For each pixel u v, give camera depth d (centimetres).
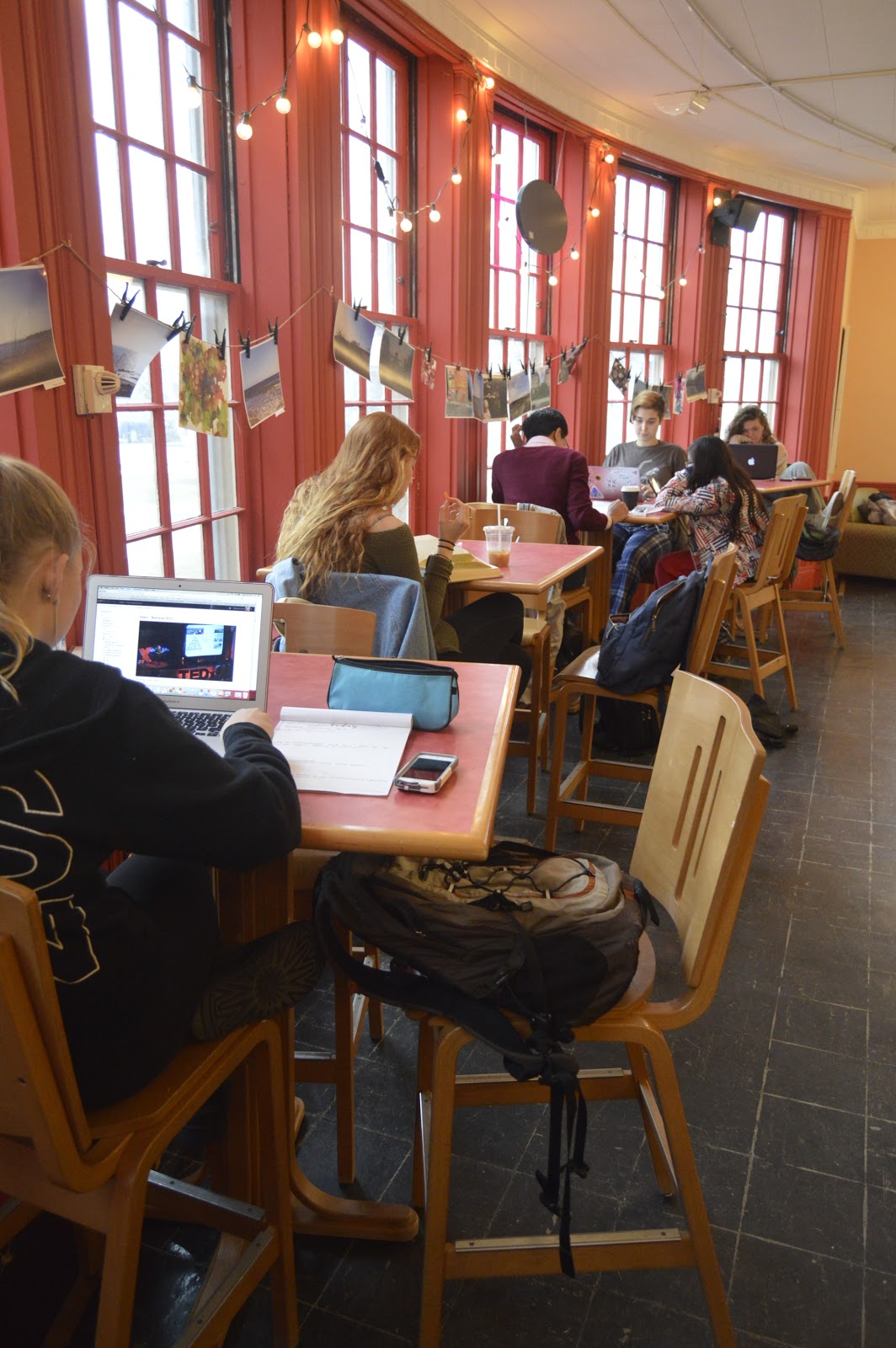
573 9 477
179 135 313
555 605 380
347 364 377
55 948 101
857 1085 201
